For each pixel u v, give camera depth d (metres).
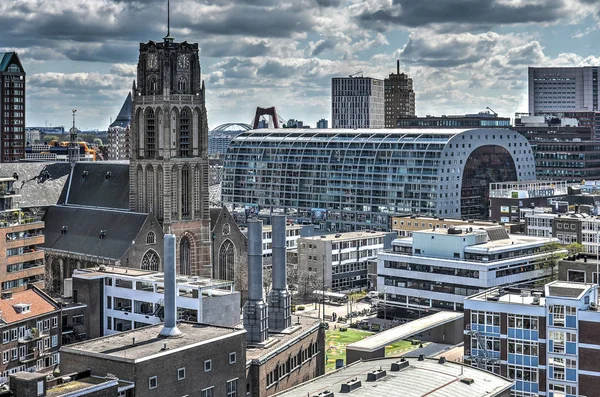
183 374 168.25
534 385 199.12
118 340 175.62
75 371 163.62
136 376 158.25
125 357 160.38
